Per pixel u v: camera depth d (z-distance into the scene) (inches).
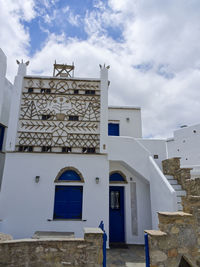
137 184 389.1
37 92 389.4
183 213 187.5
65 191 346.6
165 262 169.2
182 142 689.0
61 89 398.6
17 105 372.5
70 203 341.7
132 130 507.5
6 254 166.9
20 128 369.4
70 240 174.2
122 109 520.7
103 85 401.7
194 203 188.1
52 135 371.2
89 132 379.6
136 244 355.3
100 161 363.6
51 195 338.6
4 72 311.3
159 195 315.3
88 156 363.6
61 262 169.3
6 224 319.0
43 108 384.2
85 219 332.2
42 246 171.9
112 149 370.0
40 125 373.4
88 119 387.2
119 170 395.9
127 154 370.3
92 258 171.0
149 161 366.0
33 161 351.6
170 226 178.4
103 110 386.9
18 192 334.6
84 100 394.9
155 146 411.5
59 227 325.1
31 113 378.6
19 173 343.6
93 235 175.8
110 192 394.0
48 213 329.4
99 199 343.9
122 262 263.6
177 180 334.0
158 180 321.1
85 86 404.5
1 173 415.2
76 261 170.1
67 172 356.2
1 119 421.1
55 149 366.3
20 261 167.2
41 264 168.1
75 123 382.0
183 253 174.7
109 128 508.7
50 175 348.2
